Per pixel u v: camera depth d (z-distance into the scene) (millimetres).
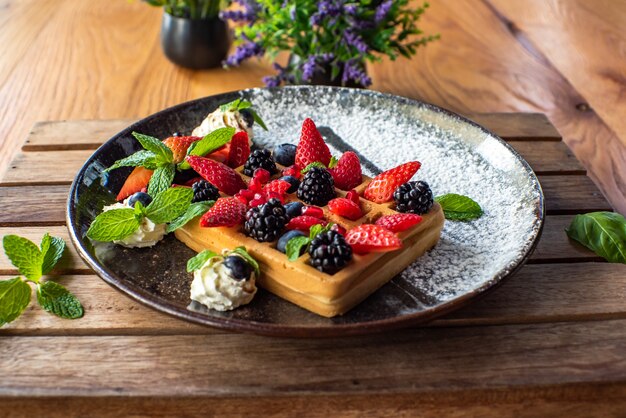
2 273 570
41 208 628
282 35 798
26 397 486
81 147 703
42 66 850
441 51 893
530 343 520
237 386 490
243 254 533
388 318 496
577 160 695
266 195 576
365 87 814
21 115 768
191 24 822
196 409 492
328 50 780
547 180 670
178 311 496
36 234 602
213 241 560
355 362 505
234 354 509
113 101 789
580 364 507
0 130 746
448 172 646
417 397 493
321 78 791
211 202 569
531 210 583
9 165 675
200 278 525
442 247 575
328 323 518
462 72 852
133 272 556
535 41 919
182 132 684
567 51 900
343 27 766
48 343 517
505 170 631
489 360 508
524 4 1009
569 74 855
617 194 680
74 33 919
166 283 548
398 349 513
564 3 1013
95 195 603
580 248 597
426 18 967
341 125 699
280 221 546
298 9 768
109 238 557
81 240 548
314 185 577
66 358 507
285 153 643
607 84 838
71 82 821
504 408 501
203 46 829
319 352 511
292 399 490
